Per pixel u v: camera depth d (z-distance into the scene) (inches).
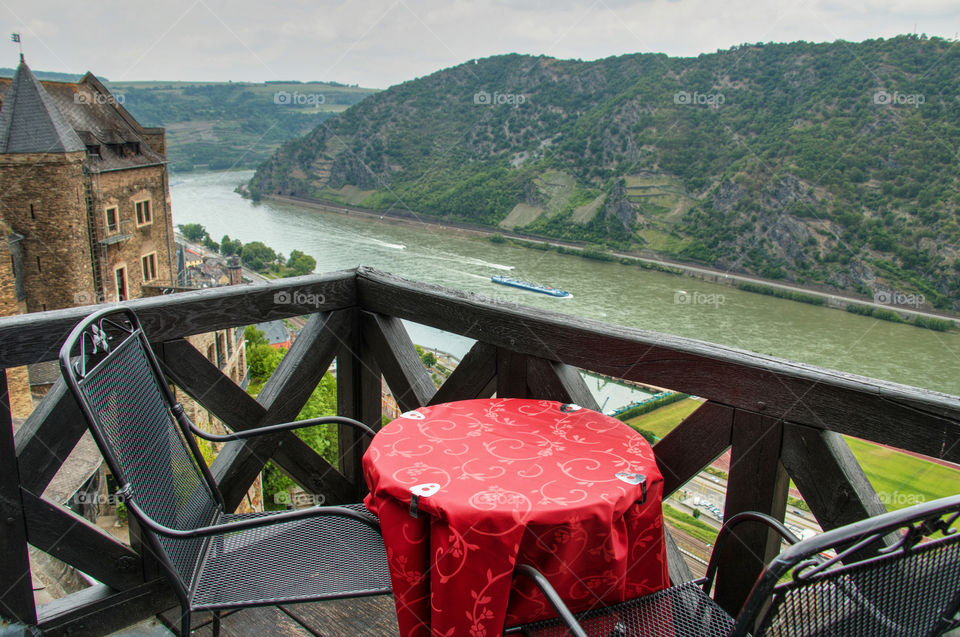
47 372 712.4
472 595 43.4
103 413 47.2
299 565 58.2
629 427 59.8
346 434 98.2
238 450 82.1
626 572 47.7
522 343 76.0
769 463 59.2
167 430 59.7
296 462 89.7
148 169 1636.3
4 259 1167.6
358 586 54.9
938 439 48.4
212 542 61.7
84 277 1408.7
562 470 49.9
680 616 48.9
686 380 63.5
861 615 32.9
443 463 51.2
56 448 64.9
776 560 30.2
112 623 71.2
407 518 47.1
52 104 1366.9
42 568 240.7
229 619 73.7
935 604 35.0
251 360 1481.3
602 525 44.3
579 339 70.6
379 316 92.4
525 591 45.3
